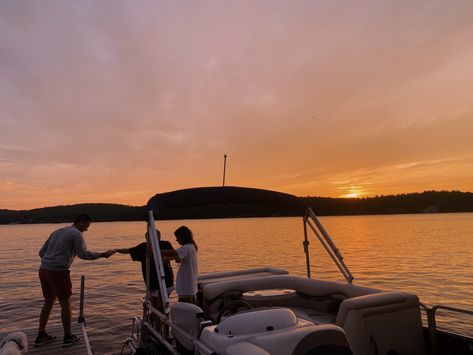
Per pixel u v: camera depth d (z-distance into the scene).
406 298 3.71
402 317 3.65
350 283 4.74
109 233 89.12
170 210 4.89
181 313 3.61
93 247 46.41
